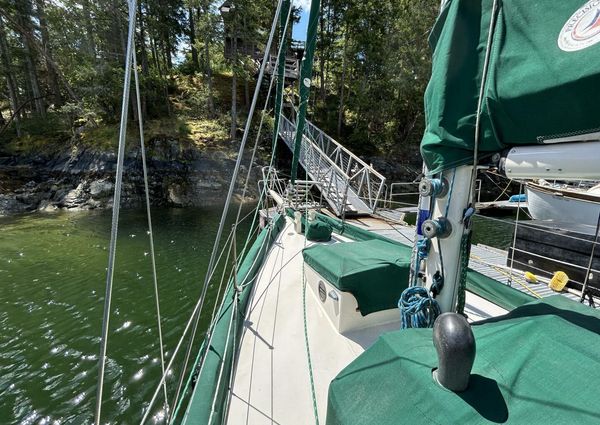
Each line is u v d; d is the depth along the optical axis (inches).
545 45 37.3
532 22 39.2
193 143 670.5
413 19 741.3
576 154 36.5
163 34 733.3
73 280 276.1
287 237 163.3
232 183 41.6
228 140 708.7
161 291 260.2
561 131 37.1
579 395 29.5
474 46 47.2
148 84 683.4
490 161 47.6
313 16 168.6
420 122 876.6
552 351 35.4
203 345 74.4
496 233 401.1
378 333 79.0
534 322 40.9
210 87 757.3
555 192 261.9
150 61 768.9
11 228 433.1
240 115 773.3
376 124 904.3
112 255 25.2
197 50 809.5
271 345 76.0
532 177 42.0
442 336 32.3
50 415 144.3
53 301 240.5
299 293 100.7
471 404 30.6
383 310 80.3
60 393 155.8
